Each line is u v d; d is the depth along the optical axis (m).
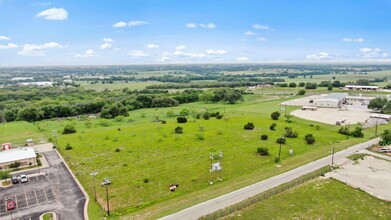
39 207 48.72
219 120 117.56
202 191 53.12
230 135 92.38
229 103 176.50
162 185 56.38
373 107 134.75
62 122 130.75
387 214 44.78
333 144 81.69
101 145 84.56
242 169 63.69
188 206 47.47
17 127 118.25
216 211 45.56
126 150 79.12
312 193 51.38
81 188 56.12
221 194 51.56
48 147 86.19
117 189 55.06
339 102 149.62
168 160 70.44
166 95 192.00
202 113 133.38
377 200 49.19
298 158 70.12
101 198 51.59
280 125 106.38
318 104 150.50
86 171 64.69
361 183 55.53
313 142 82.94
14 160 68.94
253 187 54.16
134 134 96.50
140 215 45.06
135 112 156.38
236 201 48.78
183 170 63.75
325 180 56.91
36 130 112.25
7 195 53.69
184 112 138.12
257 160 69.12
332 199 49.25
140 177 60.47
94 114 157.38
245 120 116.06
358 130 90.06
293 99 179.50
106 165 68.19
